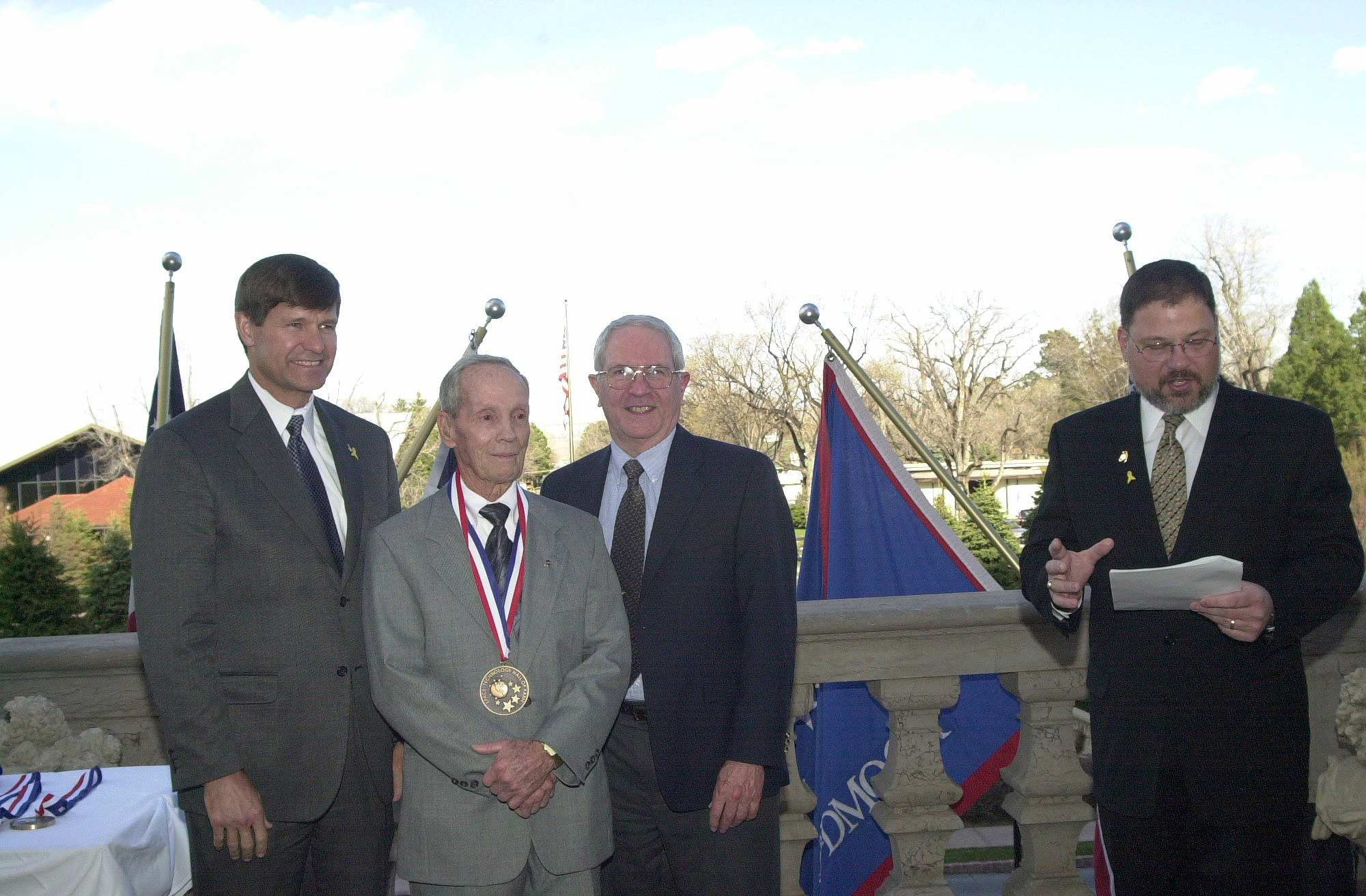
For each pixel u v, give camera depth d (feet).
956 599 11.44
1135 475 8.94
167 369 17.04
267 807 8.46
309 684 8.59
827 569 16.14
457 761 7.89
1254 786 8.42
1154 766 8.62
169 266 17.31
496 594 8.55
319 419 9.46
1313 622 8.21
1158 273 8.71
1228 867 8.55
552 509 9.01
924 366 147.02
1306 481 8.49
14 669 10.78
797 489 152.56
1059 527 9.64
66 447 126.82
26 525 52.34
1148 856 8.85
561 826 8.34
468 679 8.24
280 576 8.59
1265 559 8.55
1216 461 8.63
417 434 15.96
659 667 9.17
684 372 9.91
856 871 13.24
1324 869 9.37
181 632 8.17
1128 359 9.03
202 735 8.11
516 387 8.61
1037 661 11.26
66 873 7.83
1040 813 11.32
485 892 8.05
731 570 9.39
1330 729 11.68
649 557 9.37
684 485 9.47
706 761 9.11
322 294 8.95
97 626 52.16
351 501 9.15
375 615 8.30
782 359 146.10
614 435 9.92
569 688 8.44
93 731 10.53
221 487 8.52
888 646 11.21
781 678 9.05
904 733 11.39
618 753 9.58
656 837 9.66
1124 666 8.86
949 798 11.32
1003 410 156.76
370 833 8.96
